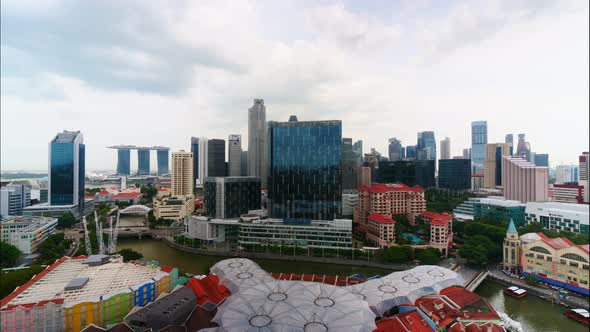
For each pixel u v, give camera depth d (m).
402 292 136.62
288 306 111.00
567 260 171.75
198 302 135.12
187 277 178.38
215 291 145.12
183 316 122.44
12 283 150.25
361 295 137.25
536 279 184.12
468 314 124.56
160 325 113.75
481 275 195.75
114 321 124.69
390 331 110.12
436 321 119.94
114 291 130.12
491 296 172.00
